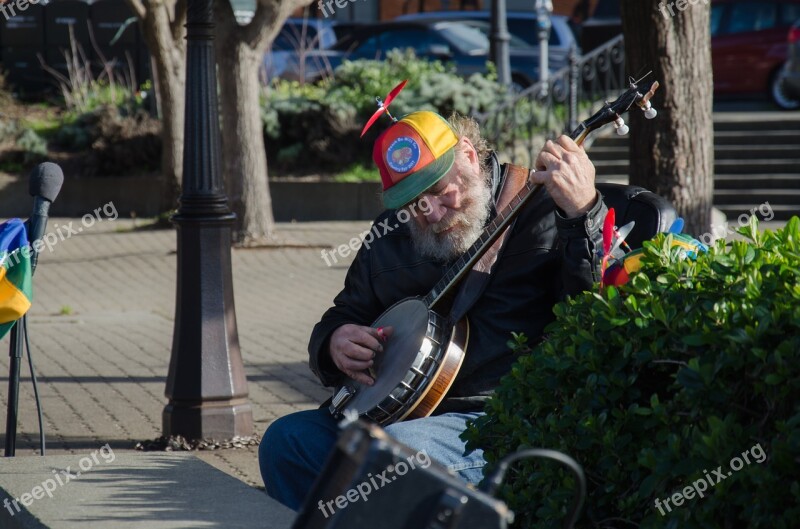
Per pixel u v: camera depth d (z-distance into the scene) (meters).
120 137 21.09
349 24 26.72
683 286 3.32
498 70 22.06
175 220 7.21
